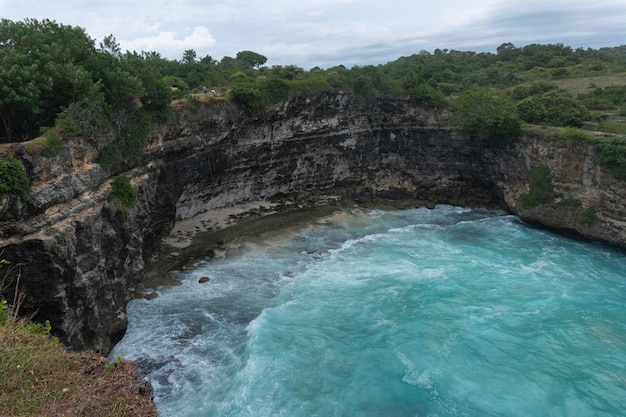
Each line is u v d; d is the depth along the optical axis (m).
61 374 12.16
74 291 26.19
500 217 56.97
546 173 51.78
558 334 31.55
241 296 36.72
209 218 51.00
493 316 33.78
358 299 36.38
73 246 26.02
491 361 28.81
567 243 48.84
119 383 12.19
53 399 11.30
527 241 49.25
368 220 54.78
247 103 51.16
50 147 25.89
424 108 61.03
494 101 56.72
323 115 58.78
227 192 53.50
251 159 54.28
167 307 34.81
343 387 26.52
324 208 57.25
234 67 79.19
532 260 44.16
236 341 31.00
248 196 55.75
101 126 31.88
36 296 24.17
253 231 49.06
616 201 46.03
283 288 38.12
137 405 11.60
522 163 54.72
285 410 24.70
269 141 55.19
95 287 28.00
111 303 30.38
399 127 62.59
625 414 24.59
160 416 24.20
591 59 105.50
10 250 23.02
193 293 36.88
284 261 43.25
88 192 29.25
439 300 36.09
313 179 60.41
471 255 45.25
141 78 38.03
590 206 48.31
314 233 50.06
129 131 36.28
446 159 60.91
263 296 36.81
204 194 51.09
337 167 61.66
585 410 24.89
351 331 32.00
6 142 29.16
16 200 23.16
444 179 61.59
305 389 26.27
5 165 22.78
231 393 25.92
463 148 59.44
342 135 60.84
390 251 46.06
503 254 45.59
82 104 30.94
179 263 41.38
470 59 119.19
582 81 82.31
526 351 29.78
